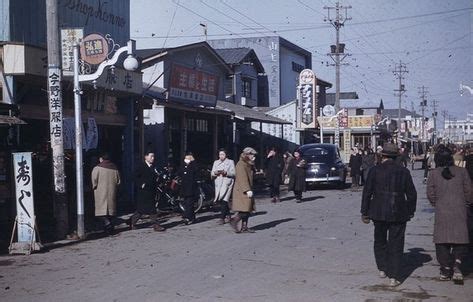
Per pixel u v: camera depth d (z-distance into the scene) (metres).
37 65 14.46
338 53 40.38
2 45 14.05
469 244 8.74
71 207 16.28
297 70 54.62
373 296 7.51
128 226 14.89
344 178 27.55
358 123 54.09
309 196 23.58
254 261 9.95
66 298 7.61
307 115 41.81
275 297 7.49
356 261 9.88
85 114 18.02
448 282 8.27
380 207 8.05
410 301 7.26
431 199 8.35
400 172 8.08
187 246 11.66
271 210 18.25
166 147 23.88
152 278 8.70
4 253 11.38
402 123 77.12
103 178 13.49
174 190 17.34
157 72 27.19
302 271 9.11
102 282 8.52
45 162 15.62
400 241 8.07
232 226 13.88
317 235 12.93
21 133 15.38
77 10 17.91
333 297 7.48
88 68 16.16
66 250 11.60
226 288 8.02
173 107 22.45
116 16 20.34
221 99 35.06
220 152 15.23
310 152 27.34
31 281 8.75
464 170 8.23
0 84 14.25
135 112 21.47
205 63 31.91
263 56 50.09
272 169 21.12
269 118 34.12
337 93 40.22
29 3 15.60
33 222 11.48
